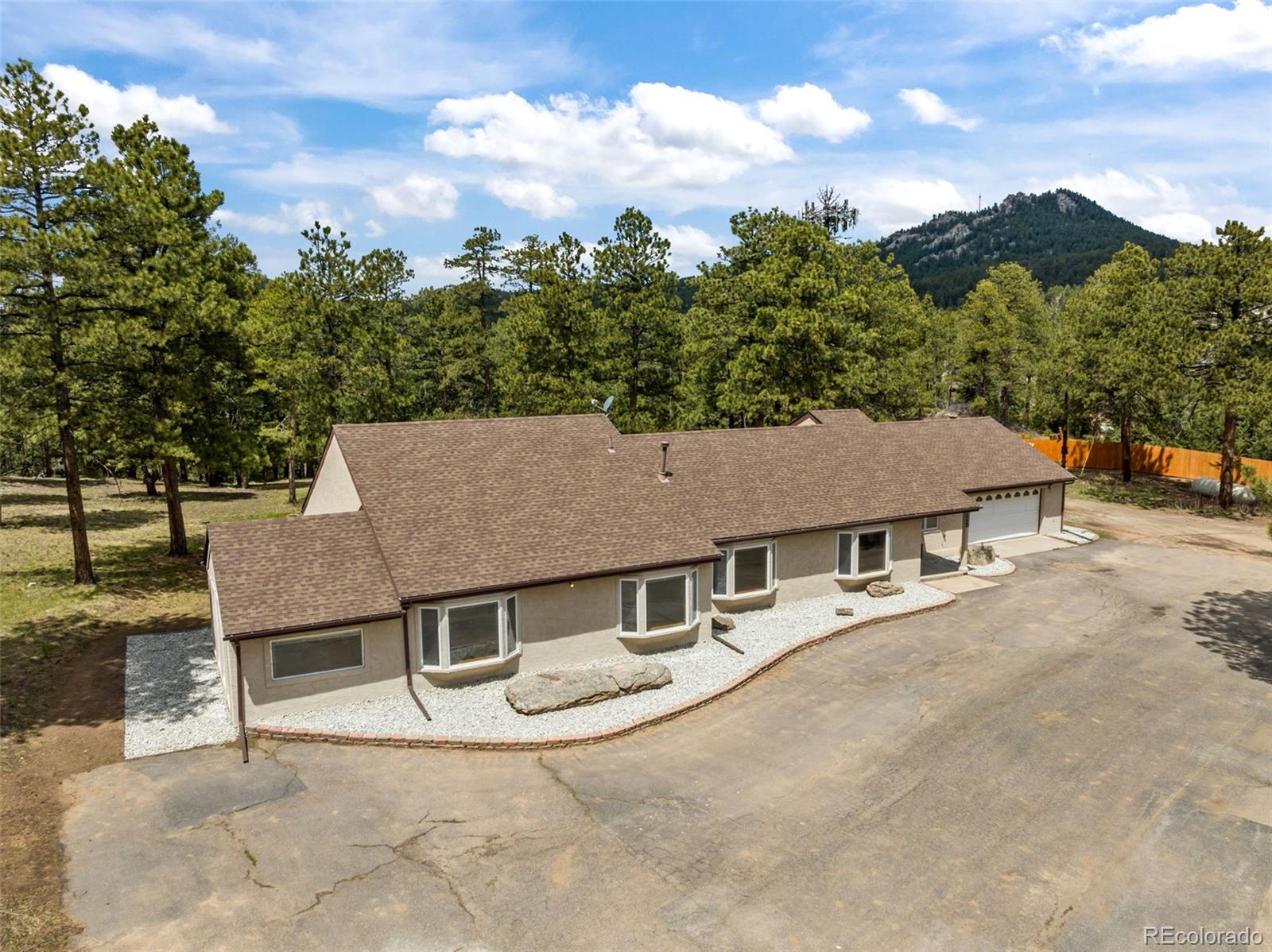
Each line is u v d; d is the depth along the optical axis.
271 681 16.80
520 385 41.91
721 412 46.97
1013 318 64.44
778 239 43.16
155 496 47.16
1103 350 49.81
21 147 22.77
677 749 15.88
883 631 23.23
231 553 18.11
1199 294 41.31
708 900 11.08
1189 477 54.22
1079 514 42.72
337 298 41.09
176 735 16.36
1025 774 14.73
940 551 32.72
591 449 25.31
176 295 25.12
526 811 13.45
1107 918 10.77
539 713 17.23
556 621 19.88
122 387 26.72
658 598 21.03
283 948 10.16
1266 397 38.53
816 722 17.06
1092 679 19.45
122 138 30.38
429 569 18.53
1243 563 31.72
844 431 32.25
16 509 39.88
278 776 14.63
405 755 15.57
